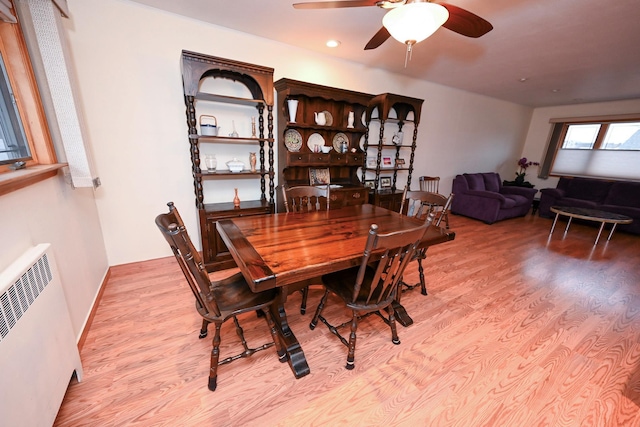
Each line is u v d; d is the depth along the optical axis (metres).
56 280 1.16
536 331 1.79
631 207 4.17
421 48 2.78
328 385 1.36
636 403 1.29
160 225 1.07
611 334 1.78
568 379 1.42
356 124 3.37
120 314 1.82
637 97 4.54
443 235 1.66
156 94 2.32
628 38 2.39
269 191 2.97
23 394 0.88
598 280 2.53
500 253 3.16
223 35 2.47
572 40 2.49
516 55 2.89
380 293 1.46
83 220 1.87
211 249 2.49
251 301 1.36
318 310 1.72
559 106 5.57
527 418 1.21
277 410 1.22
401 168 3.92
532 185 5.75
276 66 2.81
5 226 1.00
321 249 1.36
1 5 1.18
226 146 2.73
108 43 2.07
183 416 1.17
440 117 4.50
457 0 1.88
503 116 5.43
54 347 1.08
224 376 1.38
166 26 2.24
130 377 1.35
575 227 4.40
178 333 1.66
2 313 0.82
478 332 1.77
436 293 2.25
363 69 3.42
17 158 1.33
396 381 1.39
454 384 1.38
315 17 2.22
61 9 1.60
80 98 2.05
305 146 3.14
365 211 2.18
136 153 2.35
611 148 5.00
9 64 1.32
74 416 1.15
